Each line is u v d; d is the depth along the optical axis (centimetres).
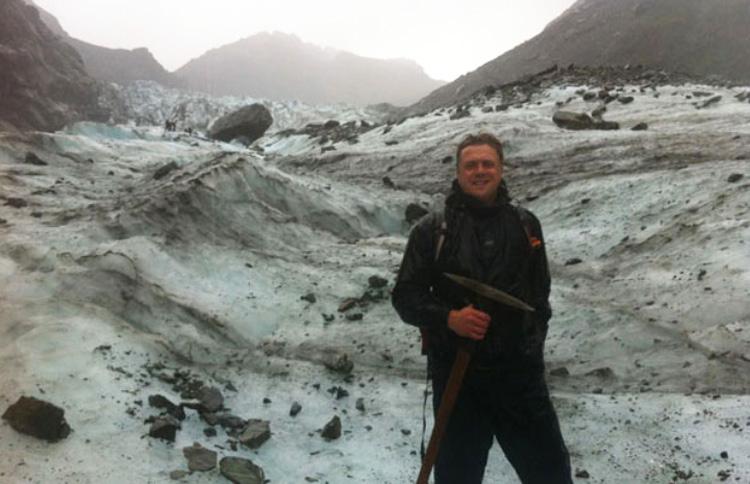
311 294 641
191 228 713
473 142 256
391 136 2059
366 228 1007
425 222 257
